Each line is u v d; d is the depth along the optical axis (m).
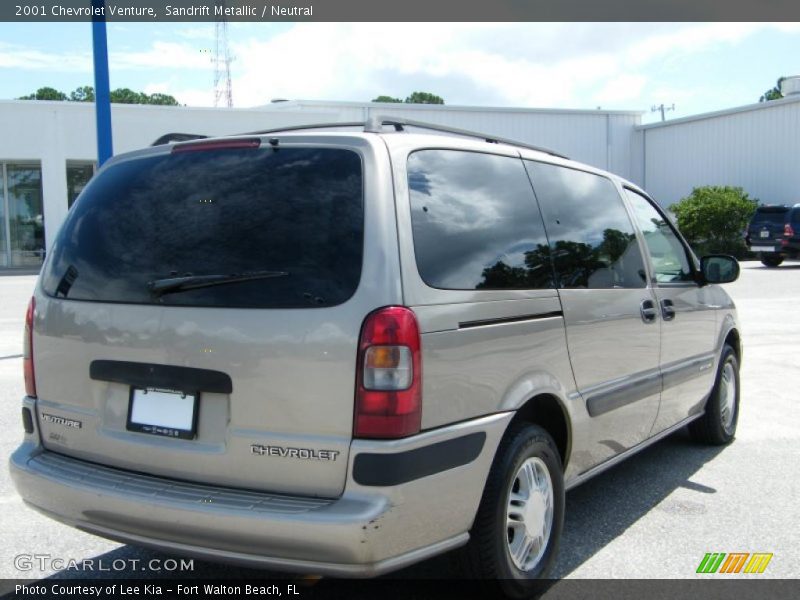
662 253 4.91
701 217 27.78
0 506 4.47
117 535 2.96
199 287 2.90
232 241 2.91
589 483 4.95
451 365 2.86
